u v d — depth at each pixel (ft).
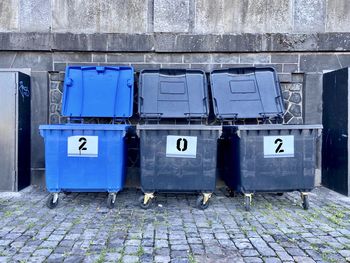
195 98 17.40
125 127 14.06
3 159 16.70
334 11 18.75
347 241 10.80
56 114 18.69
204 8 18.65
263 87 17.60
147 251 9.98
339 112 16.78
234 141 14.79
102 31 18.63
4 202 15.10
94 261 9.33
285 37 18.42
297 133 13.92
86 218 12.94
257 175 13.89
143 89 17.39
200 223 12.46
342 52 18.61
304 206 14.25
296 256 9.70
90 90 17.39
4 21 18.54
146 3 18.63
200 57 18.58
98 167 14.03
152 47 18.33
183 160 13.98
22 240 10.70
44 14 18.61
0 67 18.43
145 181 14.01
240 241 10.76
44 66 18.49
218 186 18.31
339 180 16.88
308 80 18.70
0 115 16.62
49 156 13.93
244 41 18.35
